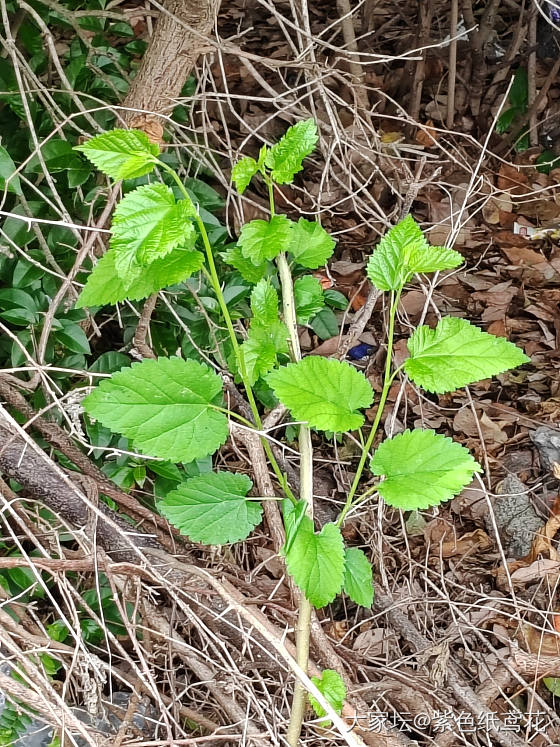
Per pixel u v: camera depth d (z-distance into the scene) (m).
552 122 2.03
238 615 0.76
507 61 1.89
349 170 1.22
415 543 1.24
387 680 0.92
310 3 2.04
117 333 1.23
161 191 0.55
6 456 0.81
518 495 1.23
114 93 1.16
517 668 0.97
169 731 0.72
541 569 1.14
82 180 1.05
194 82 1.31
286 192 1.69
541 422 1.43
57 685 0.88
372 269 0.59
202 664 0.88
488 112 2.01
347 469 1.33
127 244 0.54
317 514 1.14
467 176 1.89
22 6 0.96
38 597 0.97
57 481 0.82
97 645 1.00
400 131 1.96
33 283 1.03
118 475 1.01
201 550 0.96
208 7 0.95
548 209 1.87
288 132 0.60
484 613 1.11
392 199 1.70
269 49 1.93
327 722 0.67
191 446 0.59
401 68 2.00
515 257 1.77
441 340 0.59
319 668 0.84
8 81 1.11
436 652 0.94
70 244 1.06
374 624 1.09
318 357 0.59
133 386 0.58
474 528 1.28
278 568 1.12
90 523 0.82
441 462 0.58
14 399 0.91
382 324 1.50
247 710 0.76
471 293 1.68
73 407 0.88
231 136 1.75
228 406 1.02
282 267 0.65
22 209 1.04
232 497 0.61
